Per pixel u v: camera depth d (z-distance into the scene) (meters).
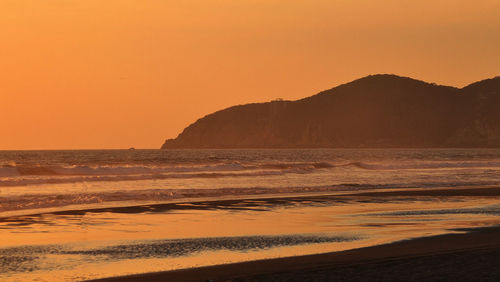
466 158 181.38
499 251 19.36
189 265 17.64
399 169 89.25
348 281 15.18
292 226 26.55
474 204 37.22
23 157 170.62
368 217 30.09
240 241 22.19
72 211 31.45
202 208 33.72
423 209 34.06
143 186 50.22
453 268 16.53
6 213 30.27
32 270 16.97
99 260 18.45
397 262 17.50
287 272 16.39
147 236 23.44
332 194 44.00
